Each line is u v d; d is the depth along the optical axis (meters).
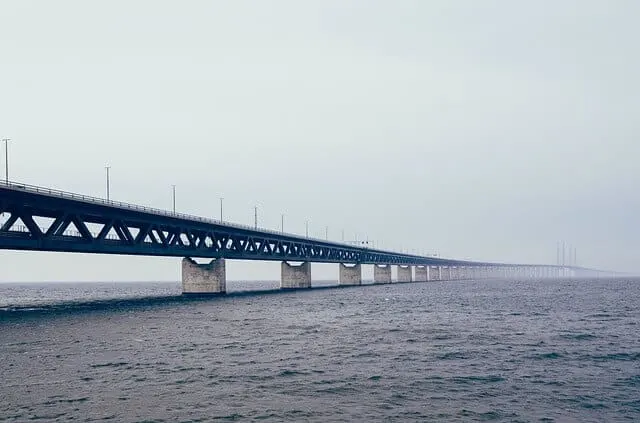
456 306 98.38
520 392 31.16
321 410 27.62
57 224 76.81
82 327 62.12
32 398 29.70
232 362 40.00
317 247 192.50
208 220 117.81
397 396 30.27
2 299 148.38
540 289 186.25
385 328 62.12
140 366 38.38
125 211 89.38
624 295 139.38
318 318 74.62
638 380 34.09
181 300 118.62
